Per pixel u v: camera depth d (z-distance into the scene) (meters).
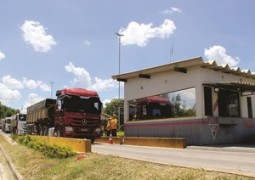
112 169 10.18
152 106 25.58
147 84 26.23
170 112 23.80
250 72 24.31
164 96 24.47
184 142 19.83
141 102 26.70
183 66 22.30
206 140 21.19
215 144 21.36
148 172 9.16
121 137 25.27
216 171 8.39
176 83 23.50
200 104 21.42
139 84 27.06
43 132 30.16
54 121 26.19
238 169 9.91
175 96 23.50
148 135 25.36
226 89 23.39
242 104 24.56
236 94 24.25
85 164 11.47
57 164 13.09
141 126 26.25
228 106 23.41
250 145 20.52
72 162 12.59
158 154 15.73
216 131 21.88
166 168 9.31
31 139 24.89
